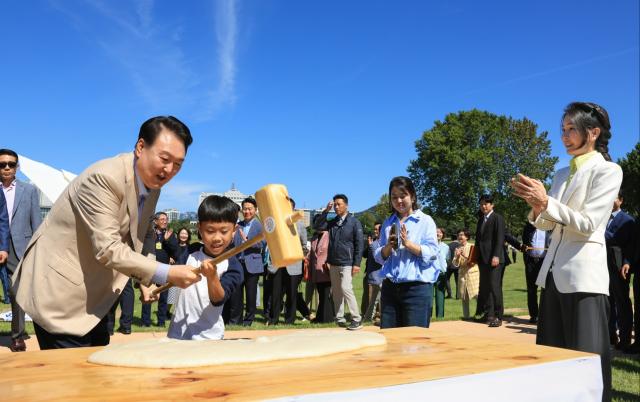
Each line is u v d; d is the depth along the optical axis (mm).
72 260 2572
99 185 2422
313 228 9273
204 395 1259
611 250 6629
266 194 2102
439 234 9859
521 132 51406
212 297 2695
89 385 1370
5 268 5859
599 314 2932
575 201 3066
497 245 8312
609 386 2898
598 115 3162
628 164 41406
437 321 8891
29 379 1445
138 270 2395
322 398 1264
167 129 2484
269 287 9586
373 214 67500
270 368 1580
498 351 1890
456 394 1454
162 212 9453
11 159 5957
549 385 1667
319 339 1929
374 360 1707
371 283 8719
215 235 3016
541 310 3223
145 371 1541
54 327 2533
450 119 52375
